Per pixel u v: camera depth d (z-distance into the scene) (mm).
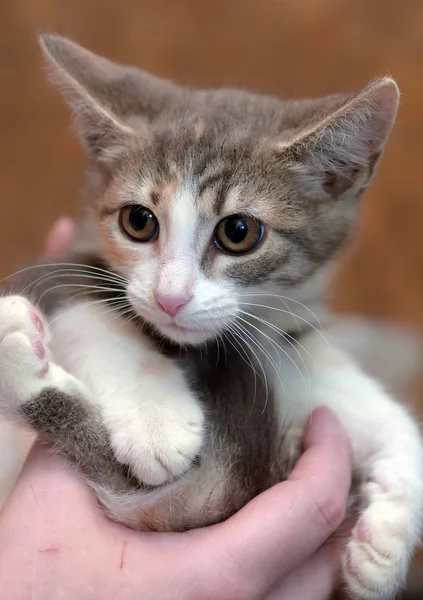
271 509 155
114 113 205
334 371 201
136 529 157
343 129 189
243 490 172
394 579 168
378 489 176
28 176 403
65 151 401
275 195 191
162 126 201
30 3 411
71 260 203
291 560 154
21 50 408
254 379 189
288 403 195
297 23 414
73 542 147
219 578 144
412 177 401
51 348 175
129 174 195
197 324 179
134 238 191
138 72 239
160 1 414
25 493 156
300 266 200
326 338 210
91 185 213
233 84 327
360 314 371
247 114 211
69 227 242
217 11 416
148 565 144
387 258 397
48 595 140
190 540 150
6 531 150
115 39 409
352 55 411
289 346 204
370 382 205
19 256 357
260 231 188
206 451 167
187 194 183
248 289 190
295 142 189
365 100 184
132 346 176
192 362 191
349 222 210
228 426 177
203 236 183
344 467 171
